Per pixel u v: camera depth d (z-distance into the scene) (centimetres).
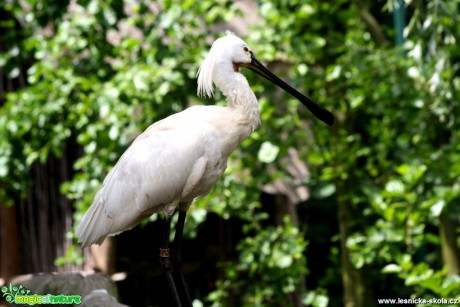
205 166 554
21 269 1116
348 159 895
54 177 1078
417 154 878
